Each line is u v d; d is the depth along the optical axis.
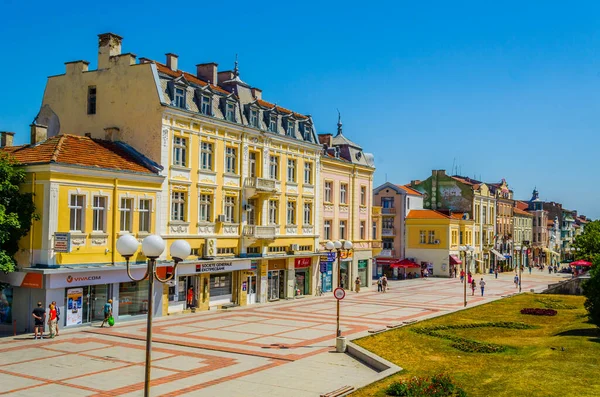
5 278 30.17
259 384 20.02
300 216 50.31
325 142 57.75
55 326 28.39
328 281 54.41
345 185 57.94
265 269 45.53
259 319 35.81
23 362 22.81
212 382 20.22
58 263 29.78
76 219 31.06
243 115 43.97
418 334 29.97
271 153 46.59
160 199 35.94
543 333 31.52
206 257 39.19
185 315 37.00
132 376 20.78
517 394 17.47
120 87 37.88
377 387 19.19
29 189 30.17
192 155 38.59
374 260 82.75
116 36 38.91
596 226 71.88
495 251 102.19
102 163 32.56
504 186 113.06
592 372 19.97
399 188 85.19
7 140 36.62
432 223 83.19
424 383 18.34
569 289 55.12
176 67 42.25
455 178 95.00
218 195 40.84
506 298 50.75
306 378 20.95
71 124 39.81
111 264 32.50
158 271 35.28
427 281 75.06
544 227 135.50
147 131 36.59
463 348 26.38
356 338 27.47
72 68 40.03
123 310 33.72
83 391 18.72
